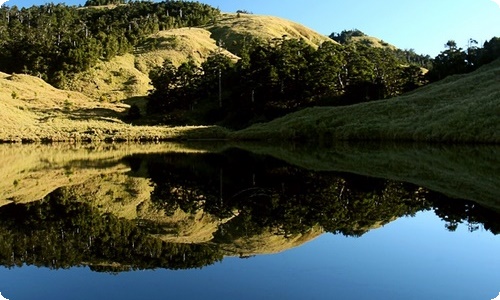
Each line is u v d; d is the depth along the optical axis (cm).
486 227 1158
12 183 2034
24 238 1103
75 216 1359
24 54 11588
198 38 15475
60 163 2914
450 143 4203
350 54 7662
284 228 1175
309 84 6644
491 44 7994
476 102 4844
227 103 7450
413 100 5694
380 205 1445
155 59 13025
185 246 1023
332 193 1673
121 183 2023
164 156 3419
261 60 7000
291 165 2684
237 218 1300
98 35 12488
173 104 7856
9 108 6788
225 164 2788
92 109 8100
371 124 5166
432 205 1428
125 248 1014
